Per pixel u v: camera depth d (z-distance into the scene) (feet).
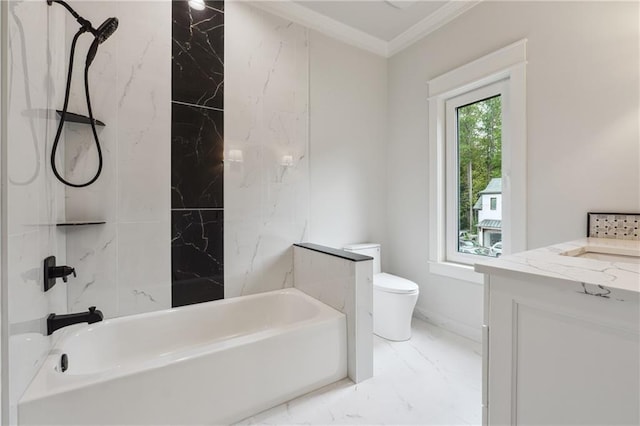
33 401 3.24
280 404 4.84
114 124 5.47
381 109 9.16
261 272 7.11
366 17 7.70
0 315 2.78
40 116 3.83
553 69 5.54
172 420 4.00
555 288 2.36
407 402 4.89
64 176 5.06
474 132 7.30
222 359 4.35
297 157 7.59
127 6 5.57
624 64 4.74
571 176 5.33
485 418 2.83
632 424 2.04
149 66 5.77
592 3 5.07
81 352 4.80
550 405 2.42
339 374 5.51
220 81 6.53
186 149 6.17
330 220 8.17
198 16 6.27
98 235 5.38
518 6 6.05
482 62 6.64
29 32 3.42
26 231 3.32
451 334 7.42
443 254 7.95
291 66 7.46
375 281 7.58
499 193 6.74
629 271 2.47
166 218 5.98
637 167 4.62
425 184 8.13
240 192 6.82
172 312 5.86
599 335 2.16
